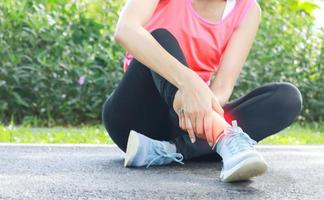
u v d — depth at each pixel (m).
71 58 5.48
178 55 2.26
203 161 2.73
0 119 5.20
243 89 5.73
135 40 2.20
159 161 2.60
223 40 2.53
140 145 2.54
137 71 2.48
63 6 5.86
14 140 4.00
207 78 2.57
